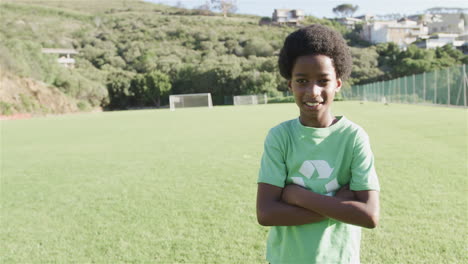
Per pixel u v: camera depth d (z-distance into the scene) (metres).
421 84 27.70
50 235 3.91
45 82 50.28
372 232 3.48
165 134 14.41
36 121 28.84
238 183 5.72
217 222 4.01
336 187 1.50
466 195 4.50
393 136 10.21
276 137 1.54
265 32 93.00
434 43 72.81
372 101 40.28
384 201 4.40
